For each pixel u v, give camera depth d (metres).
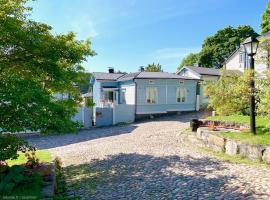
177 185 8.05
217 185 7.75
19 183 7.01
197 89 34.78
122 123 28.69
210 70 39.28
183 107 33.66
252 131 12.05
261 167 9.38
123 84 34.03
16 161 11.37
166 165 10.46
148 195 7.41
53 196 6.84
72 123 9.27
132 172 9.89
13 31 8.65
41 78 10.32
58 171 10.32
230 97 16.52
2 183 6.69
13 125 7.34
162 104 32.16
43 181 7.46
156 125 24.50
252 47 12.22
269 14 39.03
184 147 13.88
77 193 8.04
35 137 22.86
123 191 7.93
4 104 7.14
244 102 16.50
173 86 32.91
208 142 13.47
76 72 11.95
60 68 10.37
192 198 6.92
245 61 31.77
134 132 21.33
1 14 8.91
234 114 18.92
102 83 36.03
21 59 9.70
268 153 9.81
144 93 31.09
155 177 9.05
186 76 36.47
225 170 9.26
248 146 10.70
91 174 10.07
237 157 11.10
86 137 21.48
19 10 9.66
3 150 7.16
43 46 9.30
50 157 12.92
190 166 10.10
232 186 7.55
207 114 29.14
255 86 13.36
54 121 7.83
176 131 19.27
